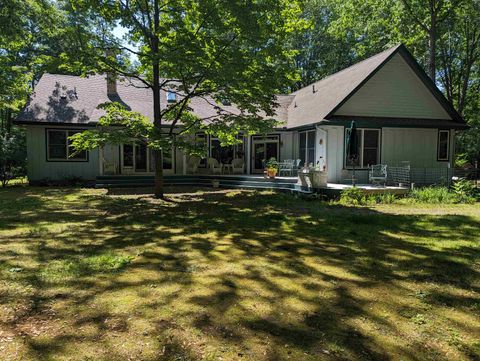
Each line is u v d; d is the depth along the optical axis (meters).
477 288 4.68
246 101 12.79
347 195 13.29
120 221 9.10
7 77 18.30
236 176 18.02
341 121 15.73
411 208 11.81
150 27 12.34
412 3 23.31
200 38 11.53
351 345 3.21
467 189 14.56
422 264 5.67
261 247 6.64
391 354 3.09
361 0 24.38
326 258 5.96
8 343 3.15
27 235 7.46
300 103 21.39
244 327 3.50
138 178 18.25
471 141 29.25
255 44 11.63
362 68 17.89
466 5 23.66
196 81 13.16
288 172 19.05
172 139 12.47
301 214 10.39
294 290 4.51
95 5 11.64
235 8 10.65
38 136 18.72
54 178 19.08
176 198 13.93
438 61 30.95
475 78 32.53
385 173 15.21
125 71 13.58
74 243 6.79
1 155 17.70
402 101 17.30
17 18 17.02
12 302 4.03
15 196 14.23
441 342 3.30
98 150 19.34
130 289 4.45
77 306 3.94
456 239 7.34
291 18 12.56
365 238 7.40
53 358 2.92
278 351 3.08
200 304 4.03
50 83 21.00
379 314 3.87
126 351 3.04
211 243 6.91
